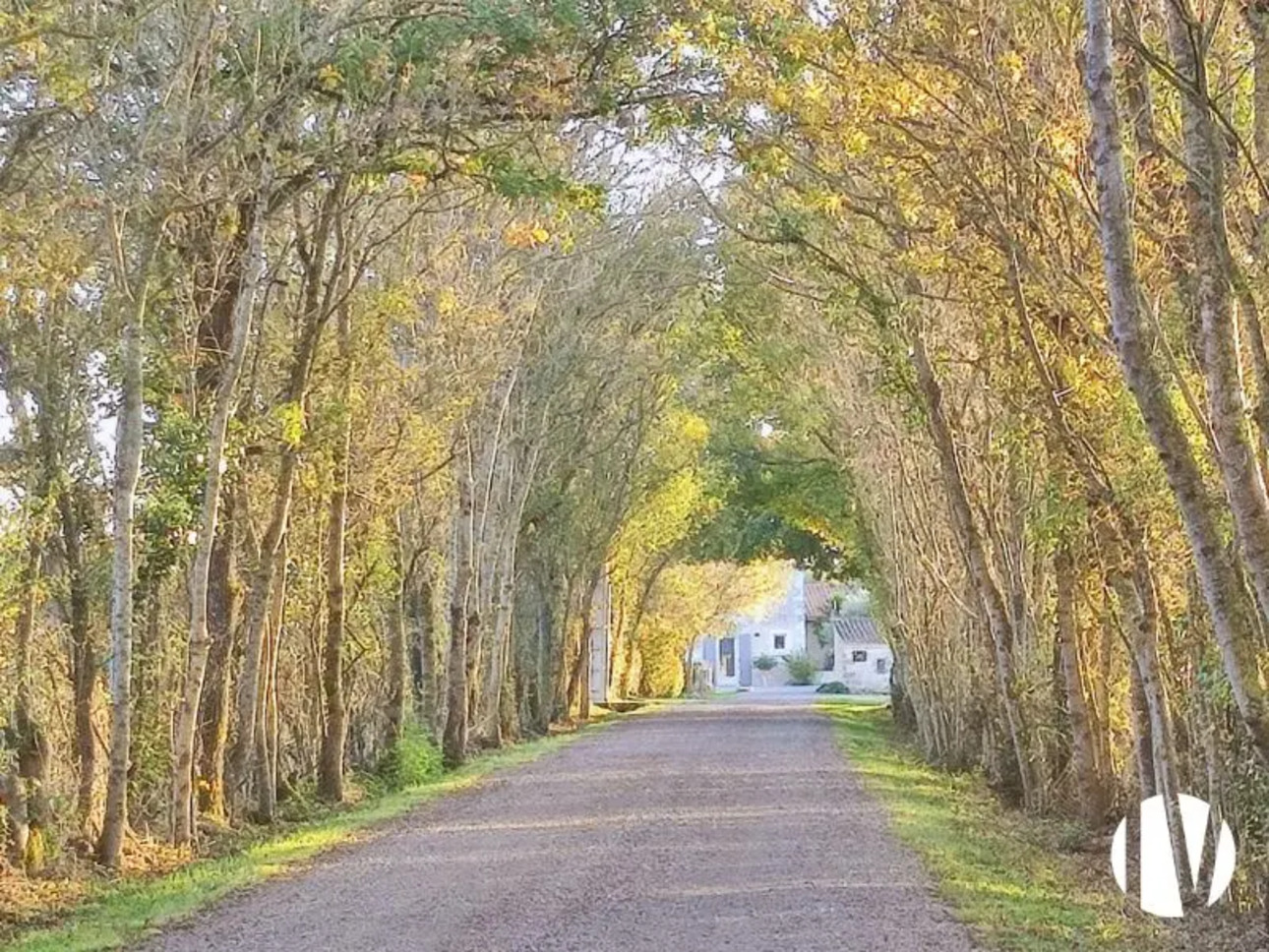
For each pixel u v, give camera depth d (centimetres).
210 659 2256
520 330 3341
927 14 1349
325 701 2727
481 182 1994
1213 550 962
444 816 2345
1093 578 2134
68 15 1471
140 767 2130
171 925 1412
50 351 1819
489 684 4138
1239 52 1174
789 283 2577
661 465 5134
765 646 11506
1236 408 960
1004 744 2788
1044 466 1938
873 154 1627
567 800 2558
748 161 1792
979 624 2858
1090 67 963
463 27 1814
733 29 1523
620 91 1817
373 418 2623
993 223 1497
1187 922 1497
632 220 3762
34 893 1645
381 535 3067
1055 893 1636
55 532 1945
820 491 4919
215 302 2192
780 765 3262
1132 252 959
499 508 4156
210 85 1814
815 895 1521
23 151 1582
